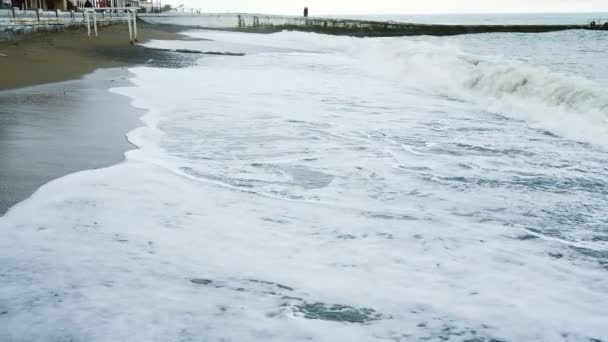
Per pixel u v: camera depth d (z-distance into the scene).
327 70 16.78
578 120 8.18
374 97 10.86
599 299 2.60
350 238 3.37
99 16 44.28
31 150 5.43
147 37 32.53
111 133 6.50
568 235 3.53
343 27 61.88
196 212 3.76
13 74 12.41
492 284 2.75
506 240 3.41
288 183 4.63
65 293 2.46
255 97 10.14
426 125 7.88
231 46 30.19
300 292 2.59
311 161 5.45
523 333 2.26
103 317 2.25
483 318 2.38
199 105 8.95
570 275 2.89
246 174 4.88
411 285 2.71
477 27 59.53
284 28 63.19
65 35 27.20
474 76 12.55
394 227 3.60
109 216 3.57
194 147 5.92
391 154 5.88
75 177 4.49
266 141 6.35
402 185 4.68
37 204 3.75
